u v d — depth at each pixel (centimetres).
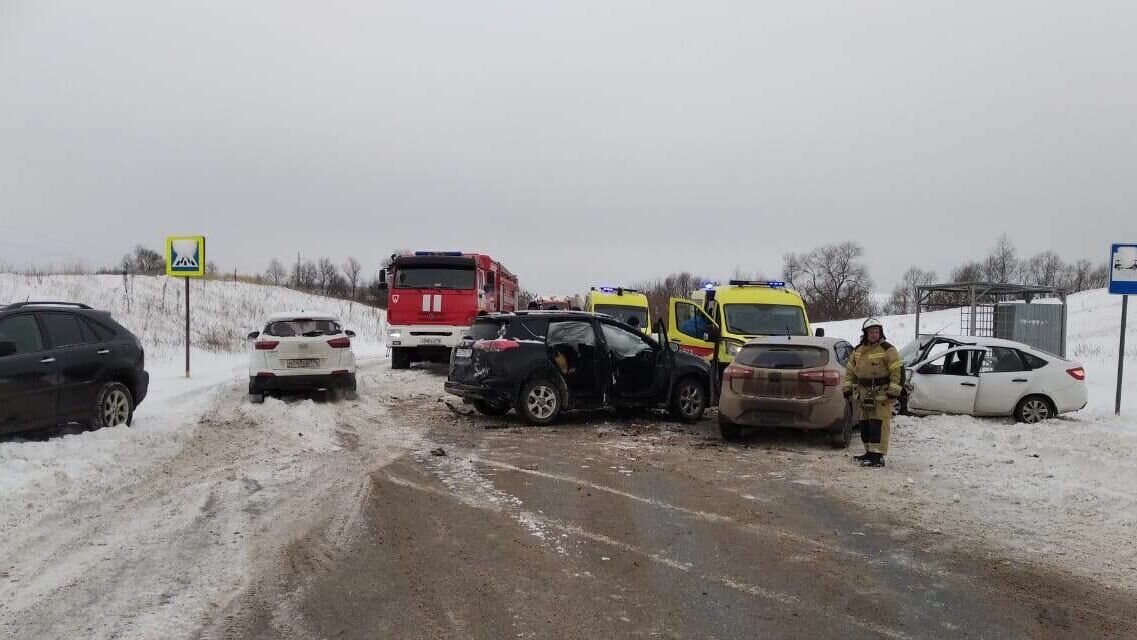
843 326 4606
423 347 2125
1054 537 646
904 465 937
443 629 451
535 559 577
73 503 693
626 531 652
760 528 667
